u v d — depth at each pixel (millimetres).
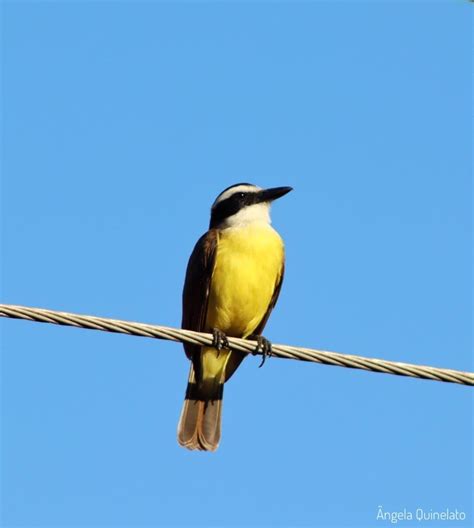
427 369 10508
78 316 10297
